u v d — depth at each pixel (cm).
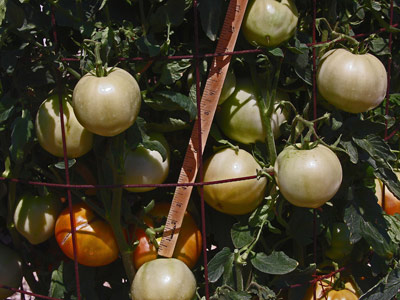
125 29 120
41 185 124
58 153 121
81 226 123
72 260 129
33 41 119
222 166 123
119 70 116
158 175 122
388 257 129
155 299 118
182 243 125
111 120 113
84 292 127
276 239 133
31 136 121
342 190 128
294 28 121
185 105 119
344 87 120
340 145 127
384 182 127
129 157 121
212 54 119
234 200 123
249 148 127
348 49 123
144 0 123
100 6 120
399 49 137
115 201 121
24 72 121
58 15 120
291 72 127
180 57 119
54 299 124
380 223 127
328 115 120
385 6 128
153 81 125
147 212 123
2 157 130
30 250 134
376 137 124
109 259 124
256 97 124
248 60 123
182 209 123
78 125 119
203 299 124
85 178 126
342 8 128
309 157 117
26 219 125
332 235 131
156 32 122
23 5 119
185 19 122
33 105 124
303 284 128
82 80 114
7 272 126
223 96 123
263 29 119
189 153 122
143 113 124
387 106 131
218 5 119
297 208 128
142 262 124
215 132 125
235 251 123
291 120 129
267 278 129
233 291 123
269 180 124
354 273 132
